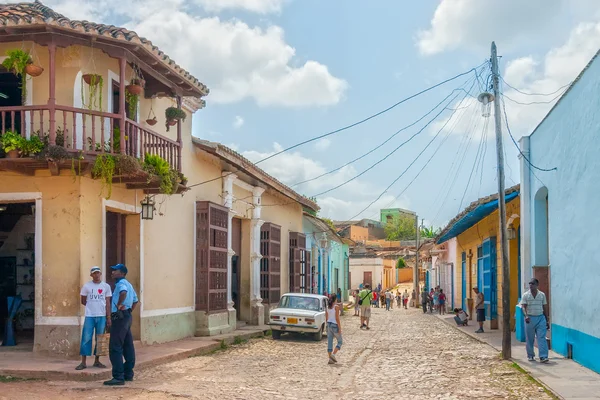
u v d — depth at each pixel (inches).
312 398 396.5
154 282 614.9
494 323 927.7
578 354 519.2
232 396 392.8
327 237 1475.1
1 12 498.3
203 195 736.3
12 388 388.2
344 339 817.5
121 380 413.4
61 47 476.1
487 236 976.9
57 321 478.0
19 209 590.2
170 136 652.7
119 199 546.3
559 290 574.9
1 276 639.8
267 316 937.5
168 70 557.6
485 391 420.5
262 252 956.6
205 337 690.8
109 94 526.6
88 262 489.7
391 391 424.5
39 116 489.4
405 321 1221.1
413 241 3129.9
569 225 537.6
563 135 553.6
